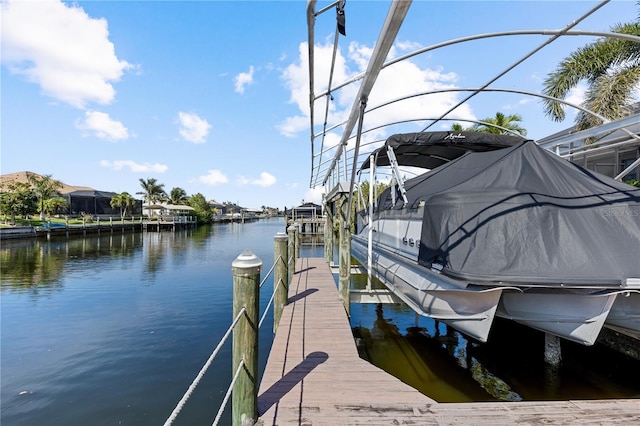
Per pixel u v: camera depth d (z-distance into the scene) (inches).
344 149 193.5
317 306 181.3
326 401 87.0
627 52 294.5
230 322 302.0
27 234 986.1
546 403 84.7
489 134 194.2
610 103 287.7
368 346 216.5
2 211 1069.8
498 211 121.8
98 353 235.5
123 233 1413.6
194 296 393.4
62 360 224.2
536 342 190.5
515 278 108.7
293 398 88.6
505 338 209.5
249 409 75.7
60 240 1044.5
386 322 262.1
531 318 121.6
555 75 334.6
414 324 256.7
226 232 1624.0
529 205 121.0
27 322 302.7
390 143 196.4
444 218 132.4
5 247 850.1
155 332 276.7
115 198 1729.8
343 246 195.6
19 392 185.3
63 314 325.7
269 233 1555.1
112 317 316.2
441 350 207.5
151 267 594.2
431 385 162.9
